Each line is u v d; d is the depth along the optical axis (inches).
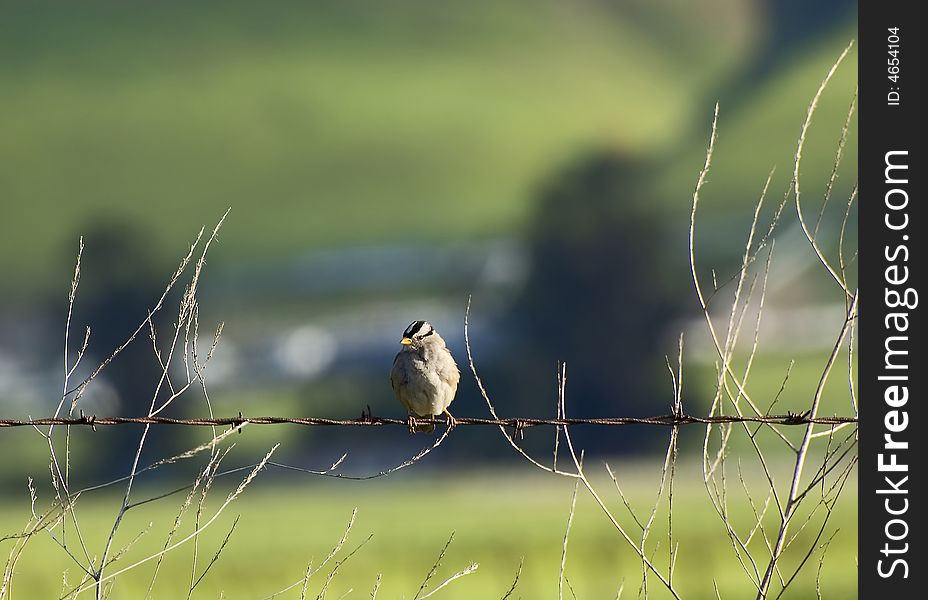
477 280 3880.4
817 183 3863.2
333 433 2316.7
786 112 4822.8
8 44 5831.7
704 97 5743.1
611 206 2647.6
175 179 5108.3
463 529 1290.6
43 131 5246.1
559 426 296.8
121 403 1612.9
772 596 730.8
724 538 928.3
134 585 797.2
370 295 3998.5
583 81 6097.4
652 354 2405.3
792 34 5944.9
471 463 2153.1
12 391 2573.8
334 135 5526.6
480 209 5044.3
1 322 3496.6
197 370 289.0
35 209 4707.2
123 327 2379.4
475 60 6289.4
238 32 6156.5
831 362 288.4
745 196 3946.9
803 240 3083.2
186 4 6323.8
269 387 2817.4
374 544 1182.3
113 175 5024.6
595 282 2516.0
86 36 5984.3
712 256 3149.6
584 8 6747.1
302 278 4188.0
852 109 290.7
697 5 6584.6
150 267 2452.0
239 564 948.6
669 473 321.4
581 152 5167.3
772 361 2432.3
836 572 788.0
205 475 279.1
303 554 1077.8
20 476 1835.6
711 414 294.2
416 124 5684.1
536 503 1519.4
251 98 5664.4
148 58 5920.3
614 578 841.5
